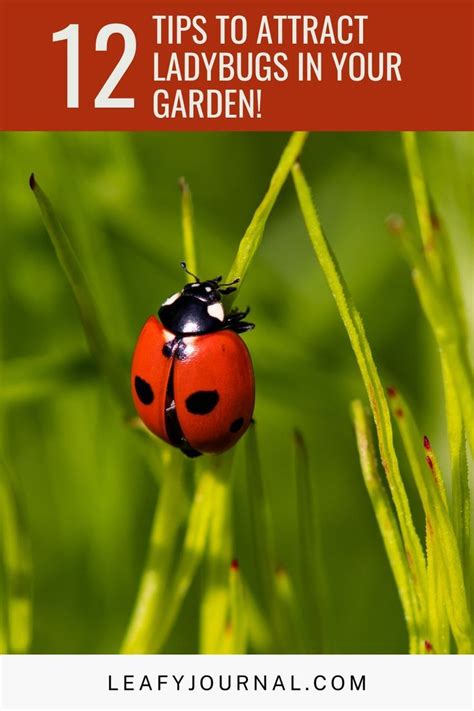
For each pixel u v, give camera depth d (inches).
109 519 6.8
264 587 6.1
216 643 6.1
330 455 7.0
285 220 7.4
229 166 7.4
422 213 5.9
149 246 6.9
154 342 6.2
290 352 6.8
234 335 6.2
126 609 6.7
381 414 5.8
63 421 6.8
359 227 7.3
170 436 6.1
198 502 6.1
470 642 5.8
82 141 6.8
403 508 5.8
